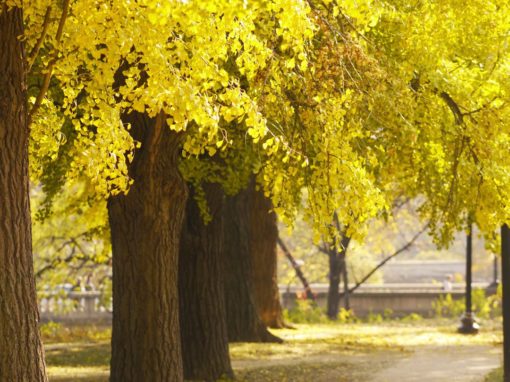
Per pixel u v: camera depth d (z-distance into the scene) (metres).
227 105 11.34
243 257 31.72
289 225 14.10
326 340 33.06
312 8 13.08
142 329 16.53
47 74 10.80
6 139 10.80
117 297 16.72
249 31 10.49
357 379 22.36
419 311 52.56
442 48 14.52
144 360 16.55
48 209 23.30
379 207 12.81
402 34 14.23
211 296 22.58
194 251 22.56
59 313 46.44
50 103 11.91
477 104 16.02
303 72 13.36
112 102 11.01
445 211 17.20
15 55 10.88
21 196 10.91
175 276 16.77
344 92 13.64
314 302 48.62
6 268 10.77
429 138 16.25
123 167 10.98
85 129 11.13
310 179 14.30
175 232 16.67
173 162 16.42
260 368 24.28
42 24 11.04
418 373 23.59
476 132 15.61
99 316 46.88
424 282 107.19
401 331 38.91
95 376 22.66
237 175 19.62
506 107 15.55
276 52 13.47
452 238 18.28
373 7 11.66
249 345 30.25
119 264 16.62
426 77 15.31
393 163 16.91
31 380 10.91
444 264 111.19
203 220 22.56
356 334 36.66
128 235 16.48
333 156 12.91
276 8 9.86
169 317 16.66
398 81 14.18
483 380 22.08
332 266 50.62
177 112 10.24
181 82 10.19
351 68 14.05
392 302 52.91
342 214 12.82
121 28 9.95
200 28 10.16
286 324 37.94
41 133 11.82
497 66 15.80
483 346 32.19
